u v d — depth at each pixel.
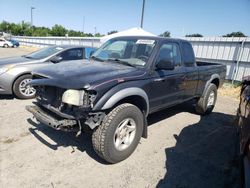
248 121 2.56
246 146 2.41
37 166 3.19
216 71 5.88
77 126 3.12
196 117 5.63
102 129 3.10
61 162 3.32
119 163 3.40
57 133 4.18
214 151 3.95
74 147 3.74
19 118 4.81
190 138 4.42
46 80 3.20
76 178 2.99
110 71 3.42
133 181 3.01
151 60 3.82
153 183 3.01
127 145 3.45
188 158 3.67
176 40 4.54
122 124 3.30
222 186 3.02
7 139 3.89
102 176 3.07
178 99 4.62
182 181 3.09
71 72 3.31
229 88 10.25
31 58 6.52
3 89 5.88
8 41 34.78
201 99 5.54
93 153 3.60
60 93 3.13
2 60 6.38
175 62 4.44
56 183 2.87
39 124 4.53
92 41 20.94
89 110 2.95
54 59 6.32
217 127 5.04
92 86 2.92
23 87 6.06
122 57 4.15
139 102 3.69
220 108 6.68
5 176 2.93
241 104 3.44
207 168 3.42
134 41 4.27
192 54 5.04
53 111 3.21
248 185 2.21
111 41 4.70
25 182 2.85
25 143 3.78
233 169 3.41
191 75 4.82
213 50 12.40
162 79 3.95
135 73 3.53
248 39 10.85
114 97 3.09
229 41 11.62
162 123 5.11
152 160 3.54
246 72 11.09
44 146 3.72
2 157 3.35
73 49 6.84
